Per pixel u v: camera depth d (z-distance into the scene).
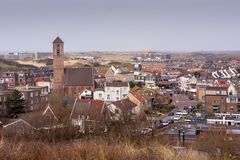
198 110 84.44
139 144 15.95
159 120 66.44
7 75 119.25
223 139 31.34
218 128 45.38
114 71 142.00
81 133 37.75
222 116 64.75
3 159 10.30
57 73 99.75
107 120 46.94
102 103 55.62
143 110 78.19
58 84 99.62
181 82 137.50
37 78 123.06
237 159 13.09
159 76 159.00
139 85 125.94
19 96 74.69
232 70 169.88
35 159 10.59
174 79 152.88
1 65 191.00
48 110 56.25
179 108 88.00
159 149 11.27
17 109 73.44
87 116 51.75
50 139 30.03
